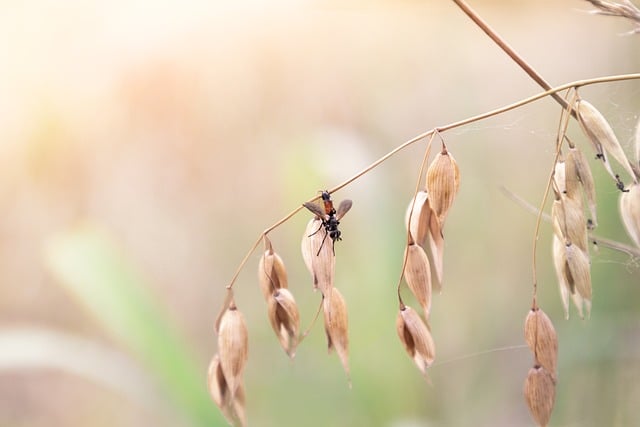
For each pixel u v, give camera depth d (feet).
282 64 2.87
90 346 2.30
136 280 2.09
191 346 2.95
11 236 2.96
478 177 2.88
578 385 2.27
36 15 2.81
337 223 1.65
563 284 1.64
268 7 2.82
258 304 2.96
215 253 3.01
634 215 1.65
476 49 3.07
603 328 2.25
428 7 3.00
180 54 2.83
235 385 1.67
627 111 2.01
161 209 3.01
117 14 2.82
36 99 2.87
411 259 1.65
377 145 2.91
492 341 2.64
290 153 2.40
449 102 2.98
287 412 2.49
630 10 1.61
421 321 1.65
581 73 2.82
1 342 2.18
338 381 2.42
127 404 2.88
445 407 2.41
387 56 2.96
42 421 2.96
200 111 2.89
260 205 2.98
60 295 2.91
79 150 2.94
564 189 1.63
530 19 3.02
